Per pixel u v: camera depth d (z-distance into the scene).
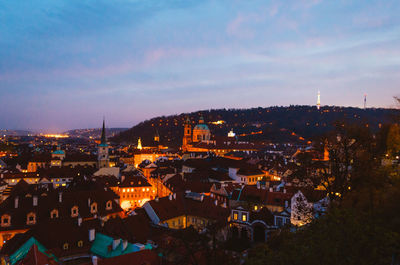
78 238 69.00
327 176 59.56
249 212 89.38
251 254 32.16
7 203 86.31
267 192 104.50
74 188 120.25
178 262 41.16
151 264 48.22
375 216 31.02
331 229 26.45
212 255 37.50
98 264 47.62
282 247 29.52
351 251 24.95
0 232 78.81
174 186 137.12
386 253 25.58
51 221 70.94
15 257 63.66
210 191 125.94
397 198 33.56
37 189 118.75
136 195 144.00
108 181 146.25
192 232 44.22
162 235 70.62
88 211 92.75
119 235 68.56
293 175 65.62
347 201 46.25
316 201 76.06
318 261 24.77
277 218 84.44
